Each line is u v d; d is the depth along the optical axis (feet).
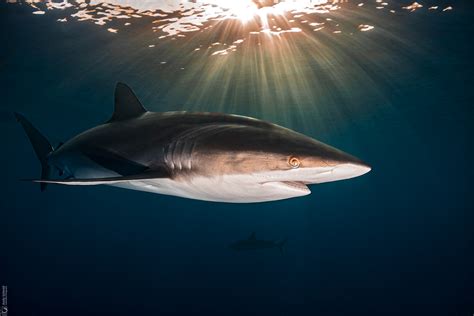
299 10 28.96
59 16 29.30
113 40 34.12
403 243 177.58
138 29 31.78
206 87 49.29
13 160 128.16
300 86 50.24
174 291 81.71
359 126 81.20
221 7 28.04
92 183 7.75
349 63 41.73
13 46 35.17
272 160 7.02
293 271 100.12
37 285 91.50
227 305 70.59
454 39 35.63
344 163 6.54
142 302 74.08
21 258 162.09
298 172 6.84
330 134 89.35
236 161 7.40
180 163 8.52
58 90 51.06
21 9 28.02
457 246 142.61
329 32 33.32
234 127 8.42
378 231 256.93
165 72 43.11
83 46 35.47
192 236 293.84
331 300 70.59
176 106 59.11
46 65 40.75
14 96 53.83
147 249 192.03
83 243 235.20
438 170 196.34
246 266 109.81
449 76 48.03
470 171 199.62
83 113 65.87
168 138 9.25
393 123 79.97
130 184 10.74
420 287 75.46
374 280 84.28
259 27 31.71
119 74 43.88
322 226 335.06
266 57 38.83
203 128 8.91
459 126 84.33
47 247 215.31
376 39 35.24
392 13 30.01
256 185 7.47
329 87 51.19
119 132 11.05
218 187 8.00
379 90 53.78
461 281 77.51
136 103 11.72
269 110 63.46
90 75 44.34
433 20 31.40
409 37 34.99
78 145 12.19
